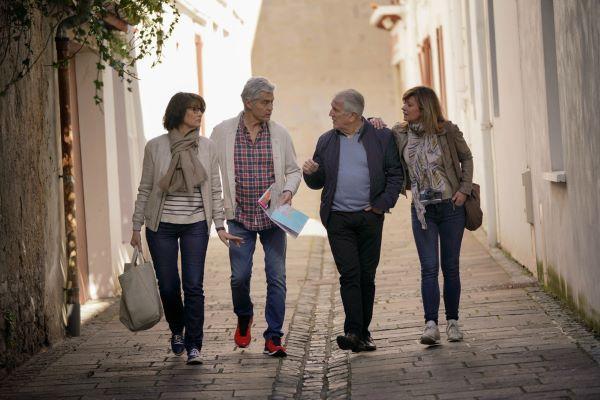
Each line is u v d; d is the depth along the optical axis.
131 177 17.02
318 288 15.94
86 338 12.18
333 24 45.88
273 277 10.72
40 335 11.41
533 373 9.04
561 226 12.41
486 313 12.19
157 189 10.38
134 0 12.20
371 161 10.39
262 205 10.38
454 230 10.63
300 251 20.42
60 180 12.39
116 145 16.34
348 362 10.28
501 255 17.59
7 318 10.25
